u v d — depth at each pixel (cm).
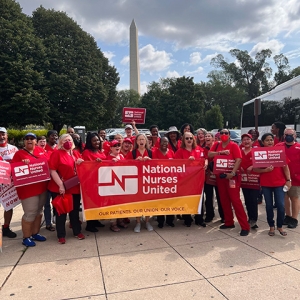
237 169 529
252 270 387
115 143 560
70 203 497
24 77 2717
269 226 553
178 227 589
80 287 354
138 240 514
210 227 586
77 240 521
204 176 576
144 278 372
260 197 786
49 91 2983
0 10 2912
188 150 593
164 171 561
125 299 327
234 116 6669
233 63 6512
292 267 392
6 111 2719
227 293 334
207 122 5269
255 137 802
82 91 3244
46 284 362
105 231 574
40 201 513
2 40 2770
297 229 555
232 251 452
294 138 565
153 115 5175
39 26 3359
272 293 332
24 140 498
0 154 567
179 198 568
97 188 538
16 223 635
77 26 3488
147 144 584
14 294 341
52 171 498
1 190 527
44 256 449
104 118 4162
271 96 1439
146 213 557
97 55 3756
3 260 436
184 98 4978
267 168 509
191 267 400
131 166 550
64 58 3158
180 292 338
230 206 568
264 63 6216
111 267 405
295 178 550
